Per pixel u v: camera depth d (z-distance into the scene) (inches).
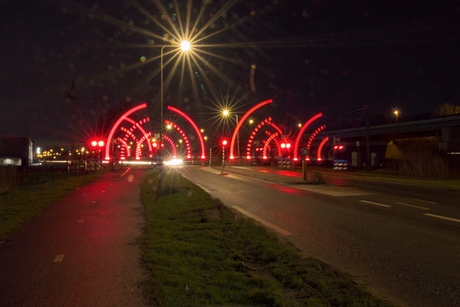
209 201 558.9
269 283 219.1
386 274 251.9
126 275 241.4
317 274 238.2
